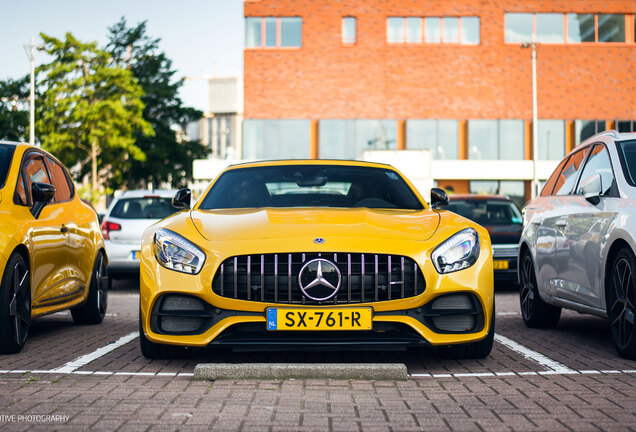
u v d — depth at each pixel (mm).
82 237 6891
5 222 5336
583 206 5777
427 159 23906
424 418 3490
